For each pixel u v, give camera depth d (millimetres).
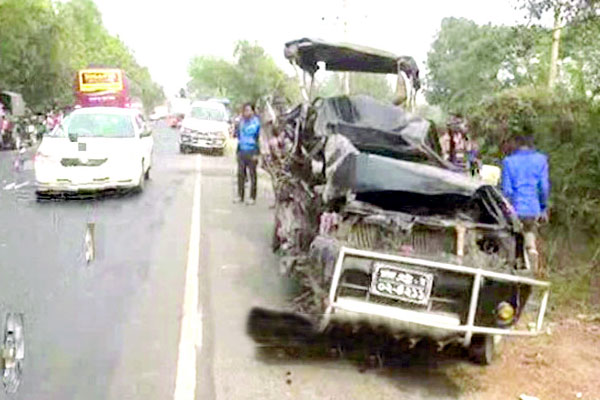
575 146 9633
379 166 5719
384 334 5836
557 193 9109
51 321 6035
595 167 9266
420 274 5113
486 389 5152
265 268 8141
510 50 11914
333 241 5426
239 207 12953
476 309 5059
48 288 7012
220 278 7668
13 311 6223
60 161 12664
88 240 9297
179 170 19125
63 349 5430
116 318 6203
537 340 6184
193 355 5445
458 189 5590
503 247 5430
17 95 31781
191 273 7816
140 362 5258
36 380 4855
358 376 5277
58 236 9484
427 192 5602
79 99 37781
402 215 5480
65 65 49594
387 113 8531
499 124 12445
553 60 13867
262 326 6117
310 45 10438
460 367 5566
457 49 32062
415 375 5355
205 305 6676
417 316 5066
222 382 4996
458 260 5176
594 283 7730
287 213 8094
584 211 8945
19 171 17969
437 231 5426
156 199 13273
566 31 10133
